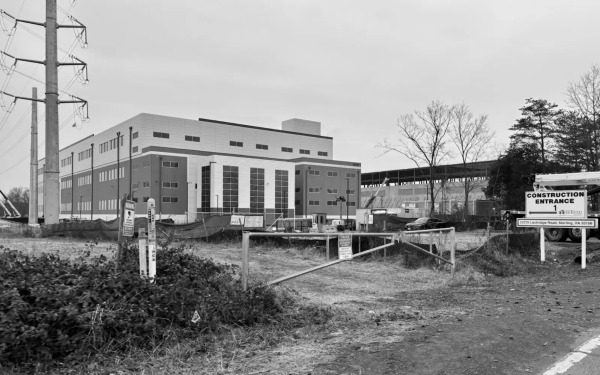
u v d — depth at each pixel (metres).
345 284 10.55
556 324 6.87
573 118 48.81
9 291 5.12
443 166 64.50
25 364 4.80
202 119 95.06
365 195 129.12
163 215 80.56
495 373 4.80
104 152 99.44
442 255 13.73
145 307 5.89
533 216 16.23
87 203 108.31
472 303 8.80
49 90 23.02
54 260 7.34
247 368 5.05
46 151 23.17
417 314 7.70
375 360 5.22
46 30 22.97
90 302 5.61
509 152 59.44
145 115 85.25
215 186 80.00
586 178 18.95
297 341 6.12
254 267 12.41
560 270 14.57
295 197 100.00
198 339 5.88
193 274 7.63
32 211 34.75
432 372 4.81
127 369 4.98
